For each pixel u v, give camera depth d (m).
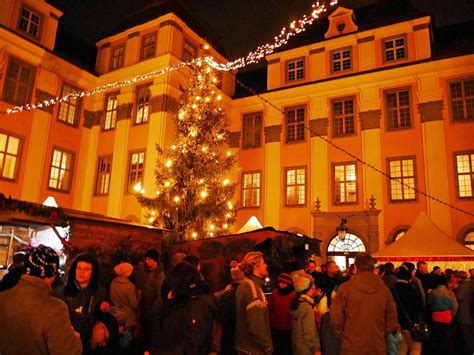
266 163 22.48
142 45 22.30
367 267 4.68
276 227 21.33
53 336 2.74
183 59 21.98
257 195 22.58
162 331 3.49
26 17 19.98
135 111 21.56
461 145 18.22
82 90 22.47
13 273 3.92
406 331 6.98
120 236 9.90
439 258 13.45
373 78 20.53
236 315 4.41
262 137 23.16
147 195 19.59
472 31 20.73
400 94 20.03
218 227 15.89
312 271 8.80
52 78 20.70
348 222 19.64
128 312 6.03
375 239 18.86
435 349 8.47
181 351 3.29
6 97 18.48
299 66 23.30
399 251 14.09
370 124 20.16
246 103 24.11
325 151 20.97
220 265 10.16
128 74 22.16
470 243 17.31
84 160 22.05
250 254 4.88
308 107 22.02
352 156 20.16
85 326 3.73
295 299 5.15
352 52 21.62
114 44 23.55
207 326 3.44
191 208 15.49
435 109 18.95
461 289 8.76
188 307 3.46
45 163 19.98
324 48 22.47
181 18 22.08
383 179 19.41
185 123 16.48
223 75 24.70
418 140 19.06
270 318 5.46
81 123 22.14
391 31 20.81
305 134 21.80
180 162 15.90
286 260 7.70
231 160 16.89
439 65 19.16
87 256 4.27
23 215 8.27
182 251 10.84
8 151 18.52
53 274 2.98
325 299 6.42
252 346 4.21
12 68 18.91
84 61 23.75
